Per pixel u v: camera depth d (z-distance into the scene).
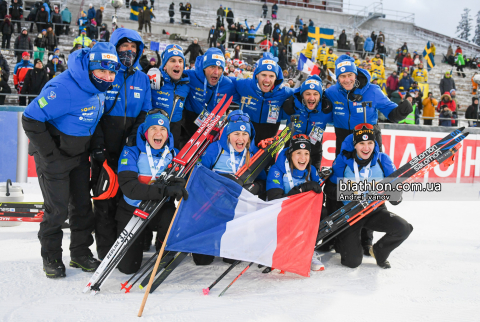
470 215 5.96
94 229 3.41
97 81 2.84
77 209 3.21
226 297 2.81
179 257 2.94
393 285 3.12
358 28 26.06
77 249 3.25
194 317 2.47
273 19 24.03
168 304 2.66
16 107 6.66
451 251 4.08
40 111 2.76
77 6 18.27
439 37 26.67
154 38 16.58
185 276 3.24
